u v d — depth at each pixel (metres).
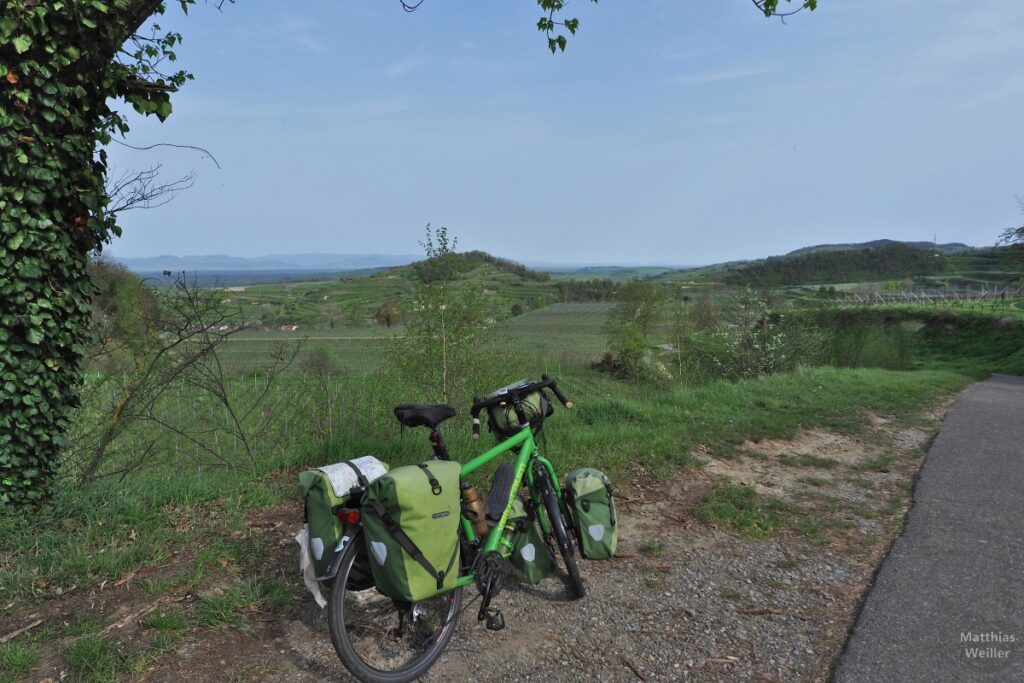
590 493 4.02
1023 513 5.55
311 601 3.61
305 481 2.85
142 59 5.01
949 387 16.36
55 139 4.30
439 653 3.06
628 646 3.35
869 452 7.95
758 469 6.86
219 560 4.00
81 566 3.81
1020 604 3.83
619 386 20.06
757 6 5.91
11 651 2.97
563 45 6.37
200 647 3.14
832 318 51.00
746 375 25.05
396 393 9.91
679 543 4.76
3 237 4.14
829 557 4.58
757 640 3.43
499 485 3.58
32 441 4.39
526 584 4.02
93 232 4.73
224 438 8.23
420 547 2.78
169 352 5.94
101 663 2.92
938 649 3.32
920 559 4.50
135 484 5.08
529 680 3.03
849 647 3.33
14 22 3.94
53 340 4.46
